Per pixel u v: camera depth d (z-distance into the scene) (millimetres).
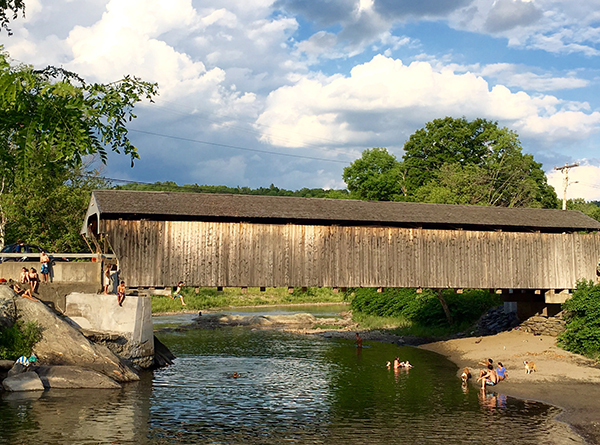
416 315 45094
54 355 22969
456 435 17141
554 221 32656
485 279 31219
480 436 17047
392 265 29938
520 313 36375
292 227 28812
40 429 16516
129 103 9469
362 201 32281
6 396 20094
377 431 17547
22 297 24000
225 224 27922
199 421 18234
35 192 37781
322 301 82188
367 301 53281
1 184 37125
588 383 24078
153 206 26906
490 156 62000
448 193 53750
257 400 21453
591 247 33125
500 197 59438
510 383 24500
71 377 21828
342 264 29234
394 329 44594
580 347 29219
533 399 21734
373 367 29172
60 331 23375
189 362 29812
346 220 28797
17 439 15523
